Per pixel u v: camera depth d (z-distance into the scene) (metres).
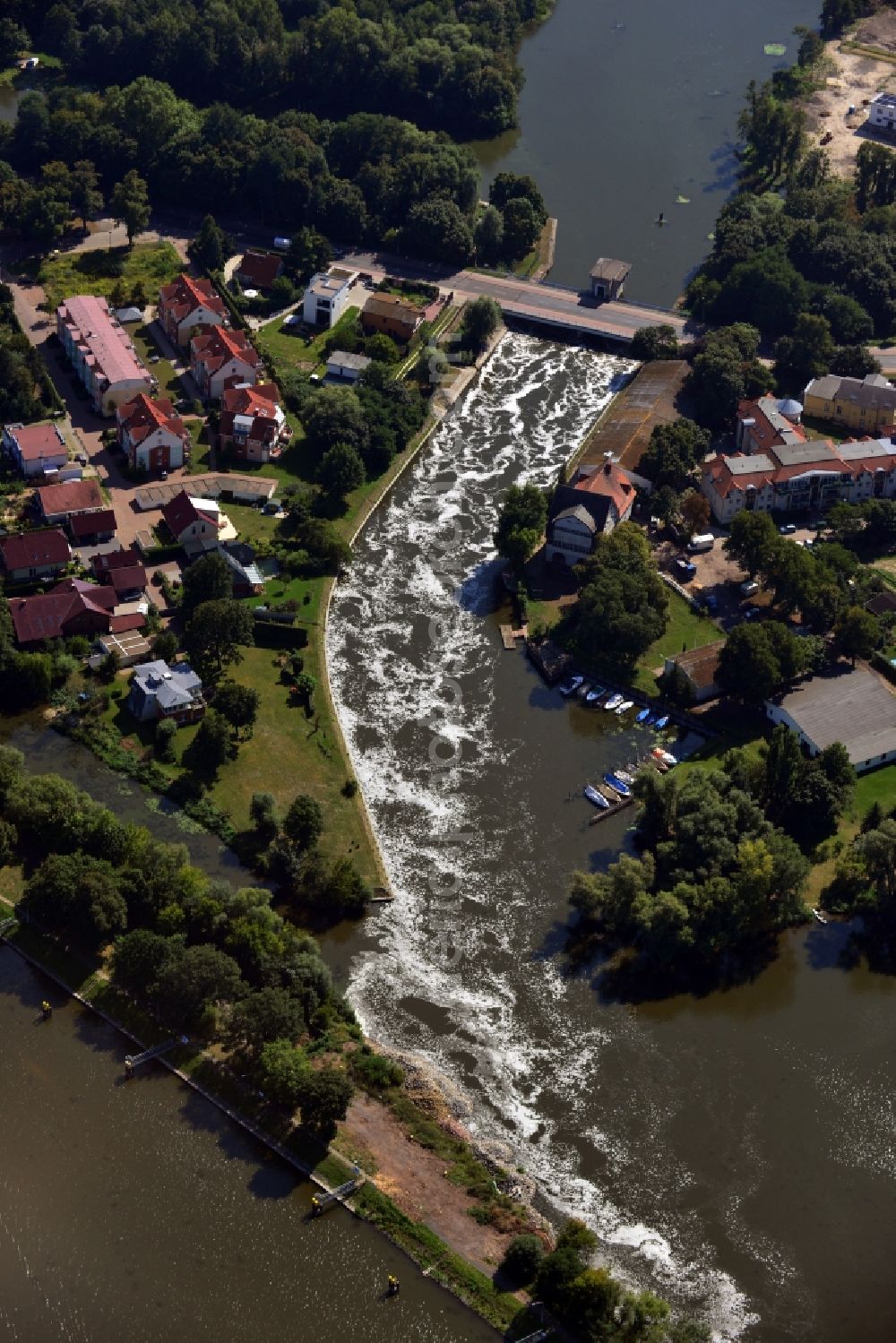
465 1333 185.38
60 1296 189.12
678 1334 181.12
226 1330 185.75
